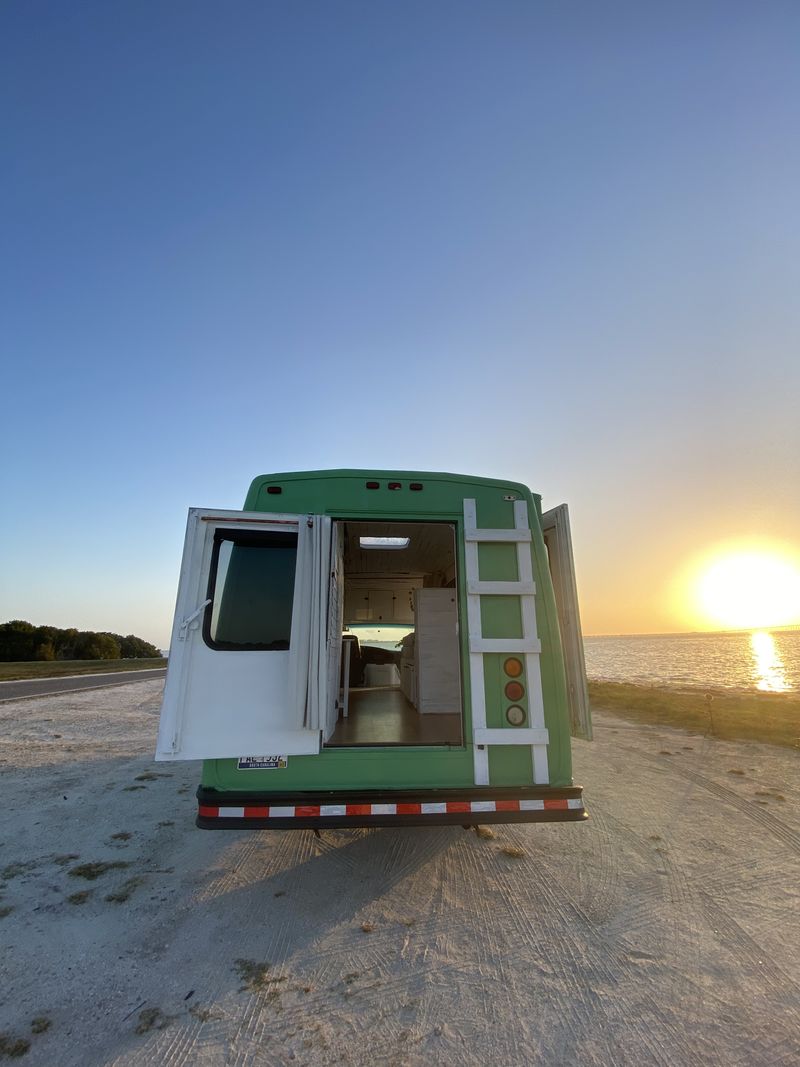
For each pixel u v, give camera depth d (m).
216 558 3.80
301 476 4.18
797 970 3.09
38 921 3.64
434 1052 2.49
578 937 3.45
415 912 3.78
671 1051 2.48
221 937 3.46
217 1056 2.46
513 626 4.00
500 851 4.84
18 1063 2.41
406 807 3.64
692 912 3.75
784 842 4.98
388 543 6.57
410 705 6.30
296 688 3.62
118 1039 2.57
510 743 3.80
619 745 9.34
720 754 8.56
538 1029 2.63
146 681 24.67
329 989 2.94
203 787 3.68
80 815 5.84
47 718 12.65
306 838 5.18
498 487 4.29
